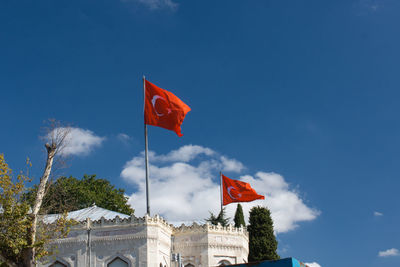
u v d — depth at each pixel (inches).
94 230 2172.7
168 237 2331.4
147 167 1893.5
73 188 3265.3
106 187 3693.4
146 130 1921.8
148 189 1871.3
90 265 2119.8
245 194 2623.0
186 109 1925.4
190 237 2389.3
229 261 2394.2
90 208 2568.9
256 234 3051.2
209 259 2336.4
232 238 2439.7
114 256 2117.4
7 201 1412.4
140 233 2127.2
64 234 1658.5
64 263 2140.7
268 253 2982.3
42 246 1477.6
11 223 1380.4
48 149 1466.5
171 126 1907.0
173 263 2330.2
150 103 1925.4
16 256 1353.3
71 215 2442.2
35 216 1379.2
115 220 2171.5
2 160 1446.9
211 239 2373.3
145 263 2080.5
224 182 2664.9
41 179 1437.0
